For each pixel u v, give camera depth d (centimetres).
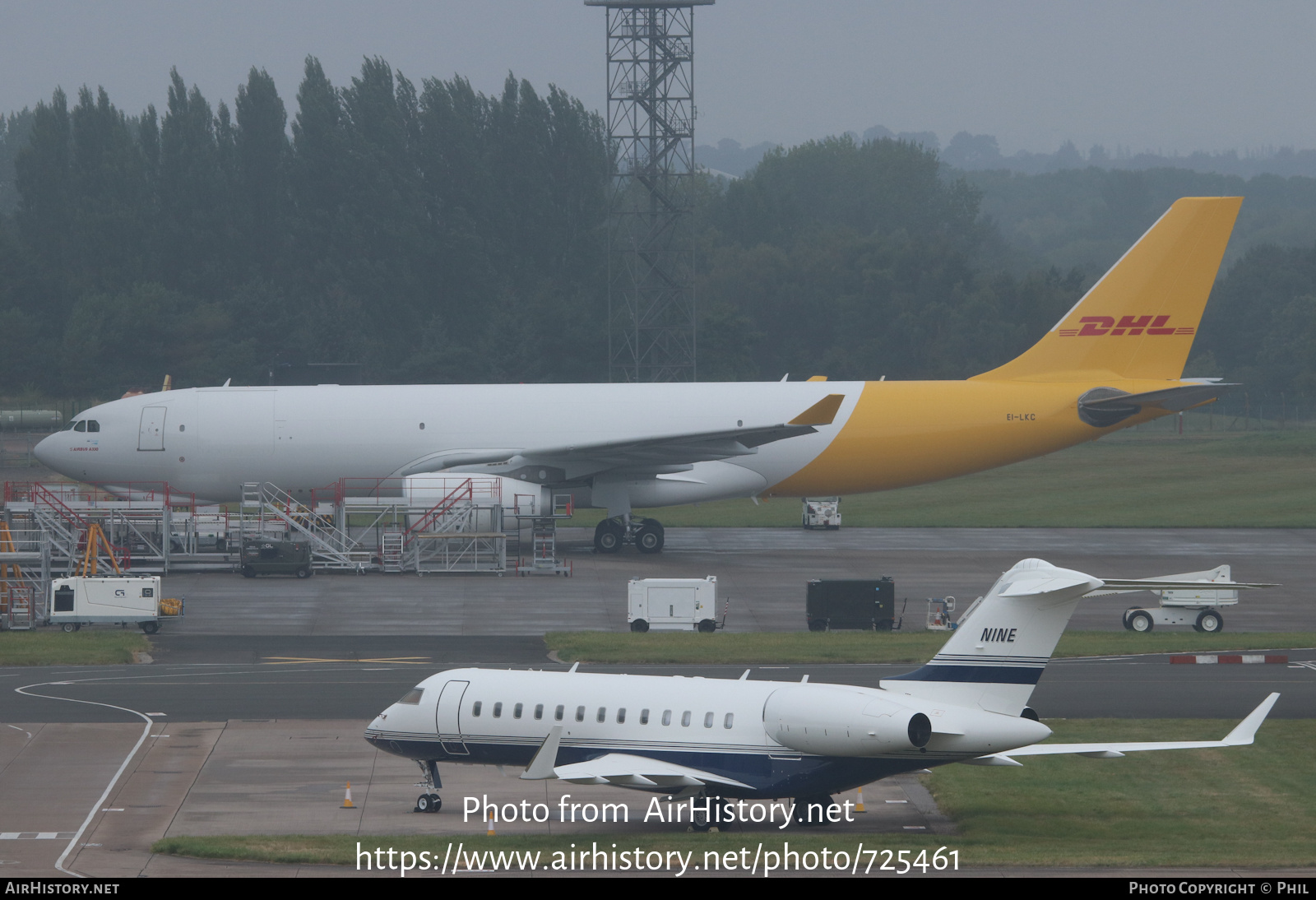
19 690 16900
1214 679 17762
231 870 10512
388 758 14162
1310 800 12862
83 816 12212
